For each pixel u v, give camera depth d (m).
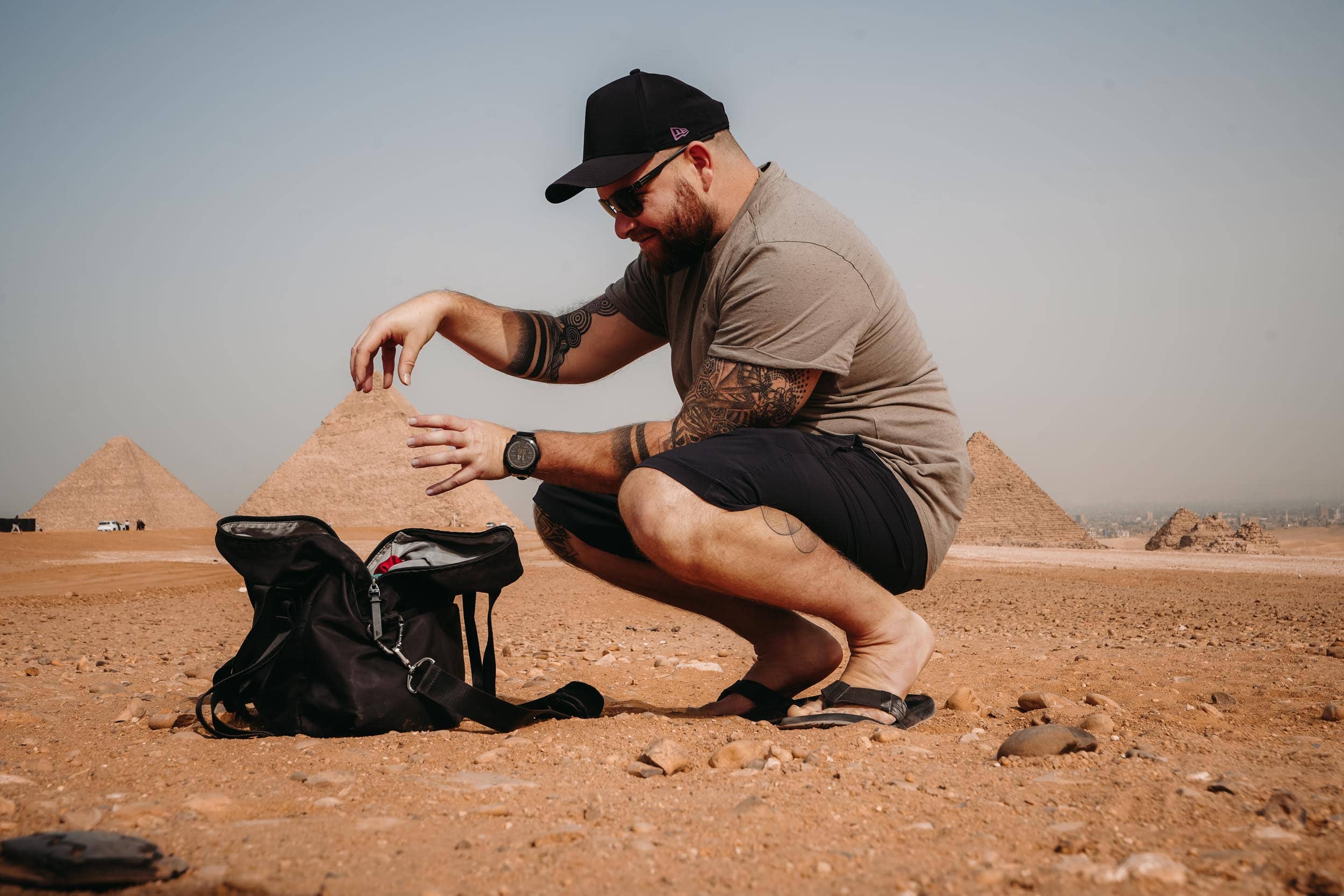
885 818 1.91
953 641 6.31
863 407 3.20
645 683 4.36
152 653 5.66
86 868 1.45
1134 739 2.76
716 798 2.07
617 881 1.53
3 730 2.97
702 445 2.91
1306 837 1.73
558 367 3.79
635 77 3.15
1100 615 9.06
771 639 3.45
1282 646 5.94
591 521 3.40
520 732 2.90
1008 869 1.58
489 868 1.59
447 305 3.54
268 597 2.92
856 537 2.99
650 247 3.33
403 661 2.86
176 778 2.25
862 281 3.02
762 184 3.18
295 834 1.77
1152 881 1.49
